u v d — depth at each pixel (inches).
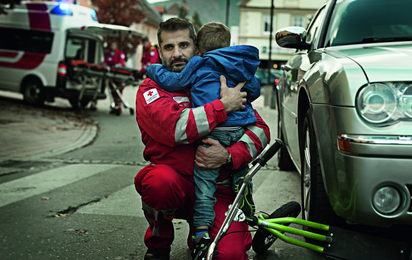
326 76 106.0
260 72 1088.8
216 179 96.1
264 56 1775.3
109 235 136.1
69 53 510.3
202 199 92.5
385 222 91.7
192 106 96.6
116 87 498.6
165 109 92.4
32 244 129.8
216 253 90.0
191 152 95.6
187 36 96.1
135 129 402.6
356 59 103.9
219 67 93.3
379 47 116.1
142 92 96.9
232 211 88.9
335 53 117.8
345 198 95.0
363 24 140.6
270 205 159.0
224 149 91.7
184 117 90.9
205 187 93.1
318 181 111.3
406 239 120.4
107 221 149.3
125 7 1237.1
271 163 237.9
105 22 1221.7
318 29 153.5
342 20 144.4
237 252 90.7
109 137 358.6
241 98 92.1
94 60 545.0
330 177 99.6
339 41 138.1
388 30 136.5
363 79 94.5
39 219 152.7
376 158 90.1
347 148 93.2
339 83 97.7
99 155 279.9
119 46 1000.9
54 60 496.1
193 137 91.0
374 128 91.2
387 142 89.4
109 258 119.0
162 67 97.7
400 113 90.9
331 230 101.3
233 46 93.5
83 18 519.8
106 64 589.0
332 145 98.2
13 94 652.1
